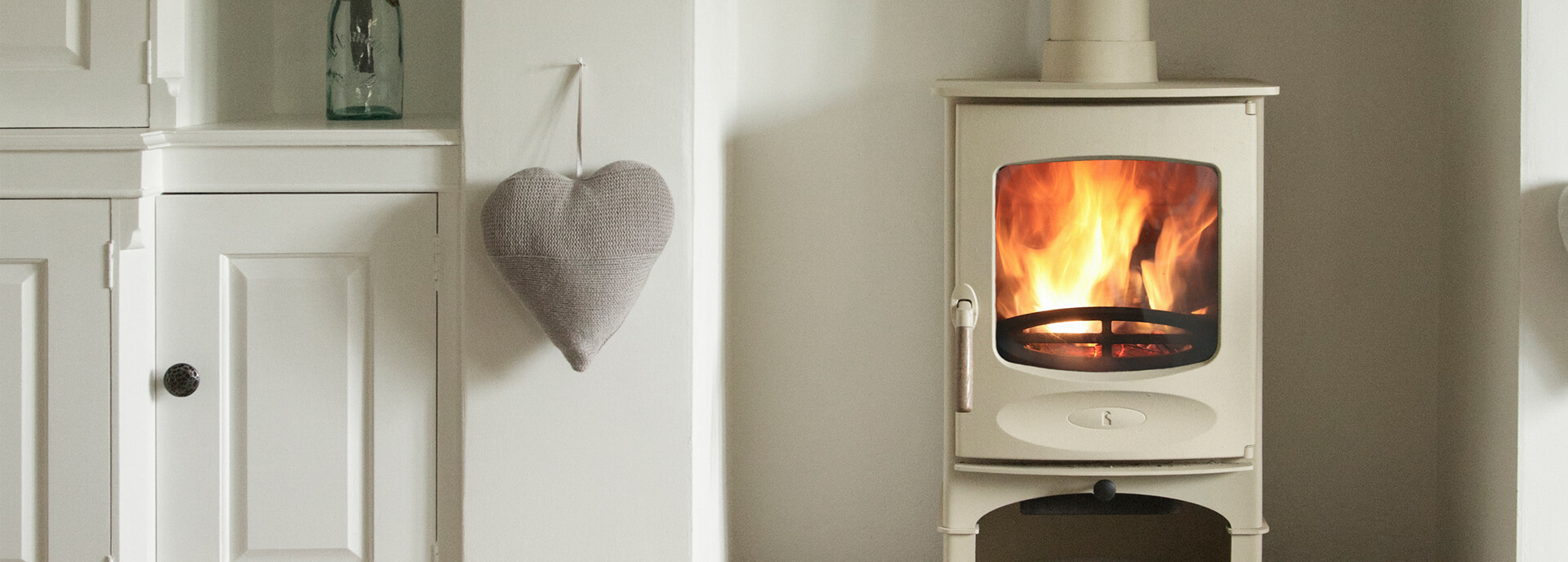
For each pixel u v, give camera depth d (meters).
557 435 1.73
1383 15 2.04
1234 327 1.77
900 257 2.14
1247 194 1.75
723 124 2.02
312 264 1.73
